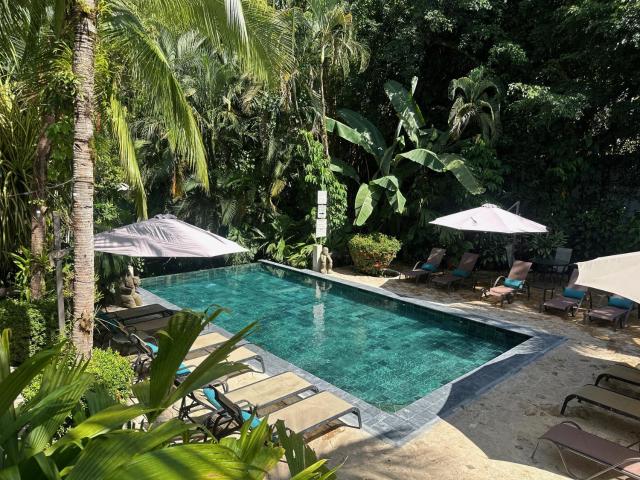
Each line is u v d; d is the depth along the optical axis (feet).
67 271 24.16
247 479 5.28
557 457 16.37
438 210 54.19
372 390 23.82
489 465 15.80
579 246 49.80
